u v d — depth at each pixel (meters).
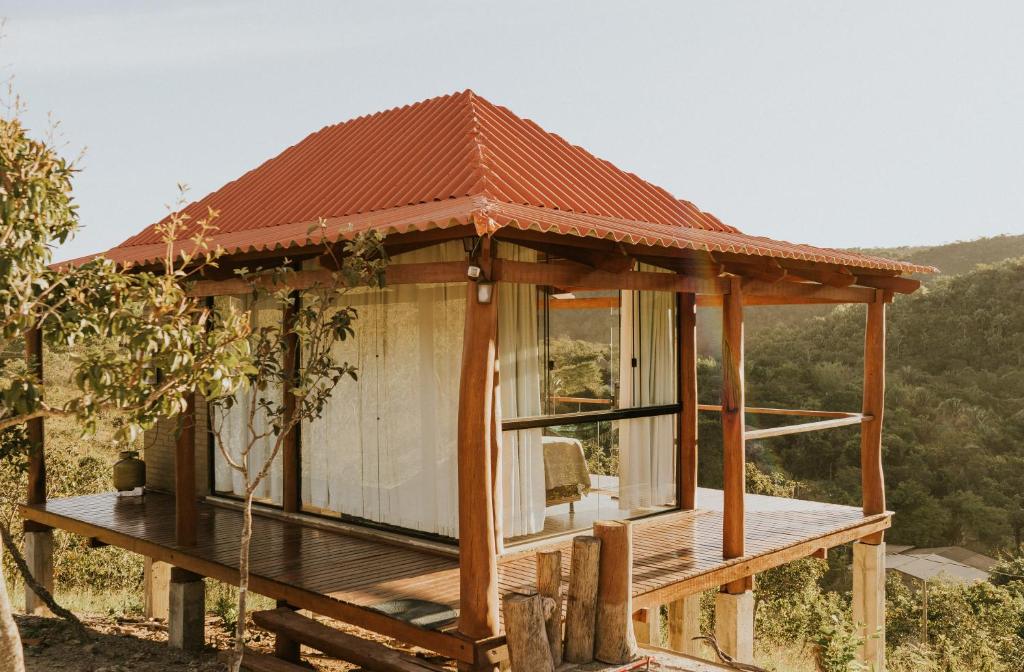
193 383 4.73
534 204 7.79
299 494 8.80
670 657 6.43
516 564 6.87
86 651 7.82
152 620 10.46
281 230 7.70
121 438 4.52
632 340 8.55
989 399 43.19
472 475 5.10
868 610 9.55
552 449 7.84
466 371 5.14
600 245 5.90
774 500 10.30
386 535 7.75
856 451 39.25
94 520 9.02
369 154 9.98
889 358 48.78
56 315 5.04
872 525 9.23
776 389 45.81
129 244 11.65
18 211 4.55
